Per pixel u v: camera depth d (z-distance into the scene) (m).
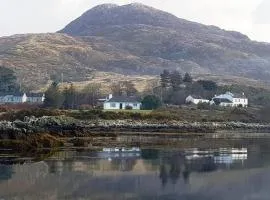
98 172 45.88
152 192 36.81
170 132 122.81
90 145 77.75
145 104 184.88
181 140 95.25
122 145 79.00
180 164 53.28
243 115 168.75
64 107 171.50
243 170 48.88
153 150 70.44
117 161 55.16
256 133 128.88
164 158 59.19
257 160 58.19
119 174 45.03
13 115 109.00
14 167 48.41
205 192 37.31
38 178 41.69
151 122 132.88
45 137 73.19
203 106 184.62
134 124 124.81
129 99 190.88
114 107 188.50
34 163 51.94
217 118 157.50
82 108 164.75
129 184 39.81
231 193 37.16
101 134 100.00
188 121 142.75
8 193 35.47
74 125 96.69
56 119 96.50
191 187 39.16
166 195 35.91
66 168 48.31
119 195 35.44
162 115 145.00
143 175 44.66
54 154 62.31
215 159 58.84
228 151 70.56
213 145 82.50
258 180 42.81
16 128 72.12
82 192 36.22
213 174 45.94
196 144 84.31
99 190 37.00
